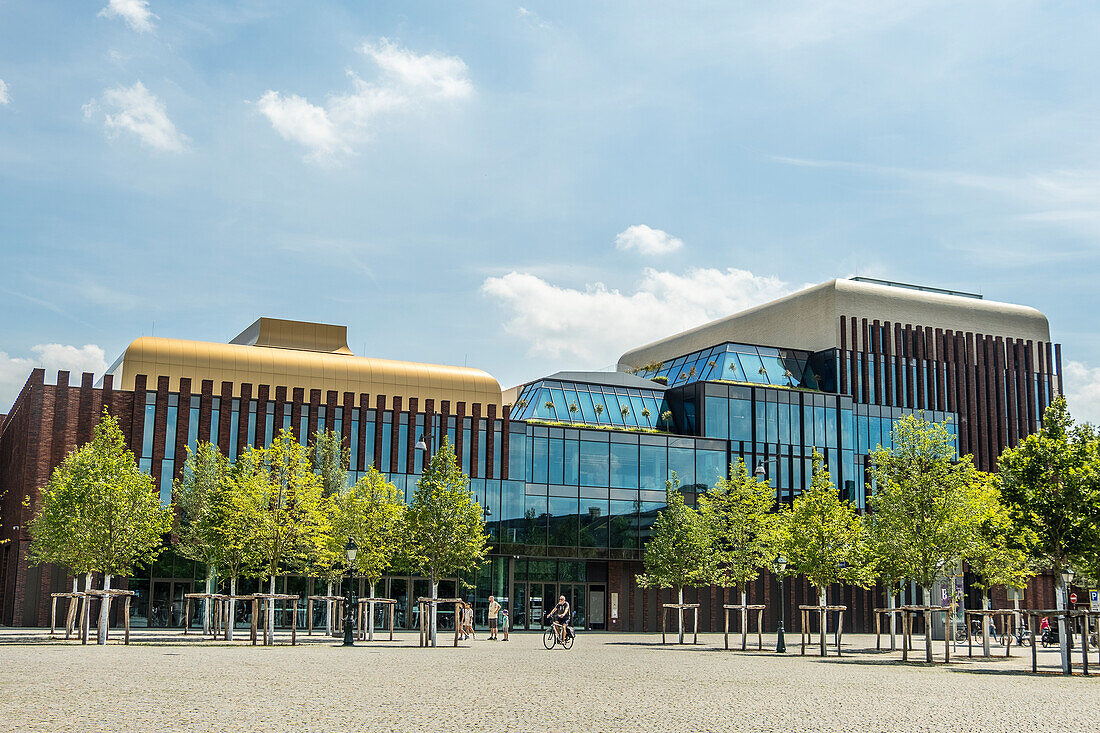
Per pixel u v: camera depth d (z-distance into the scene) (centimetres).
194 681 2462
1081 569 3900
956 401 9225
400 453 6988
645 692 2492
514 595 7231
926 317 9288
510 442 7212
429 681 2664
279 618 6588
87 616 4162
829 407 8394
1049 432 3931
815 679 3083
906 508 4162
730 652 4741
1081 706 2350
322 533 5016
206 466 5897
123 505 4575
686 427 8250
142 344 7031
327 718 1811
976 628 7450
